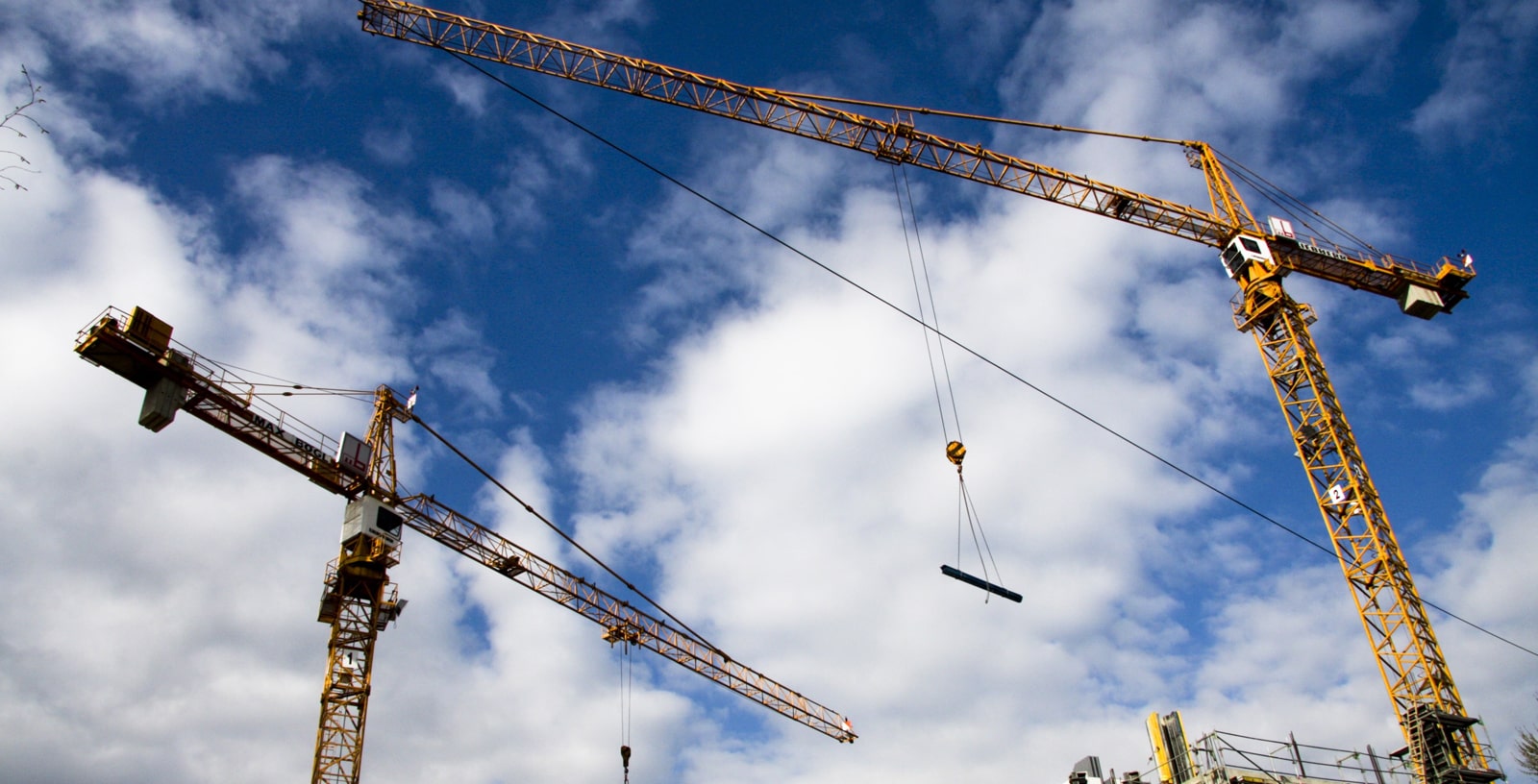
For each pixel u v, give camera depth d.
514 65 98.38
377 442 98.38
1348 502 90.19
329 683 85.31
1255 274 99.94
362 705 85.75
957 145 98.06
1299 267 102.06
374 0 96.06
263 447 88.88
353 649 87.31
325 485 92.94
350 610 88.81
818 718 122.31
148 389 83.25
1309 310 98.75
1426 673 83.12
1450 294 104.12
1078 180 100.12
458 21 97.06
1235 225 101.69
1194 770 58.81
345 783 82.25
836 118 97.12
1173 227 103.19
